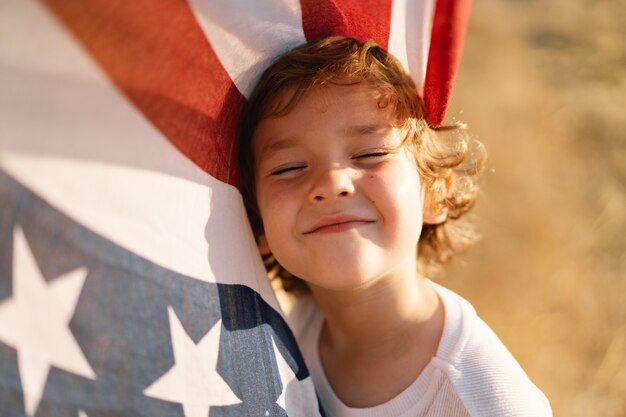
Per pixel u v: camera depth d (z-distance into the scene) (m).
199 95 1.13
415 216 1.55
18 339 0.79
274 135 1.51
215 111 1.24
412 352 1.66
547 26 6.26
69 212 0.83
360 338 1.73
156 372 0.98
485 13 6.29
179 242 1.07
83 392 0.86
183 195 1.09
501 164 4.52
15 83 0.76
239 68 1.32
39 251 0.80
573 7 6.49
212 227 1.21
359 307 1.67
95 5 0.83
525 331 3.59
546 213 4.19
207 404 1.09
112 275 0.90
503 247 3.96
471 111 4.92
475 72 5.44
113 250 0.91
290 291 1.89
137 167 0.95
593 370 3.51
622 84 5.50
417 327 1.68
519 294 3.78
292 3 1.35
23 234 0.78
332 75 1.50
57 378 0.83
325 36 1.53
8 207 0.77
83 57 0.83
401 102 1.57
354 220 1.46
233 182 1.38
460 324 1.63
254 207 1.59
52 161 0.81
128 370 0.93
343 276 1.46
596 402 3.39
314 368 1.81
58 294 0.83
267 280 1.50
